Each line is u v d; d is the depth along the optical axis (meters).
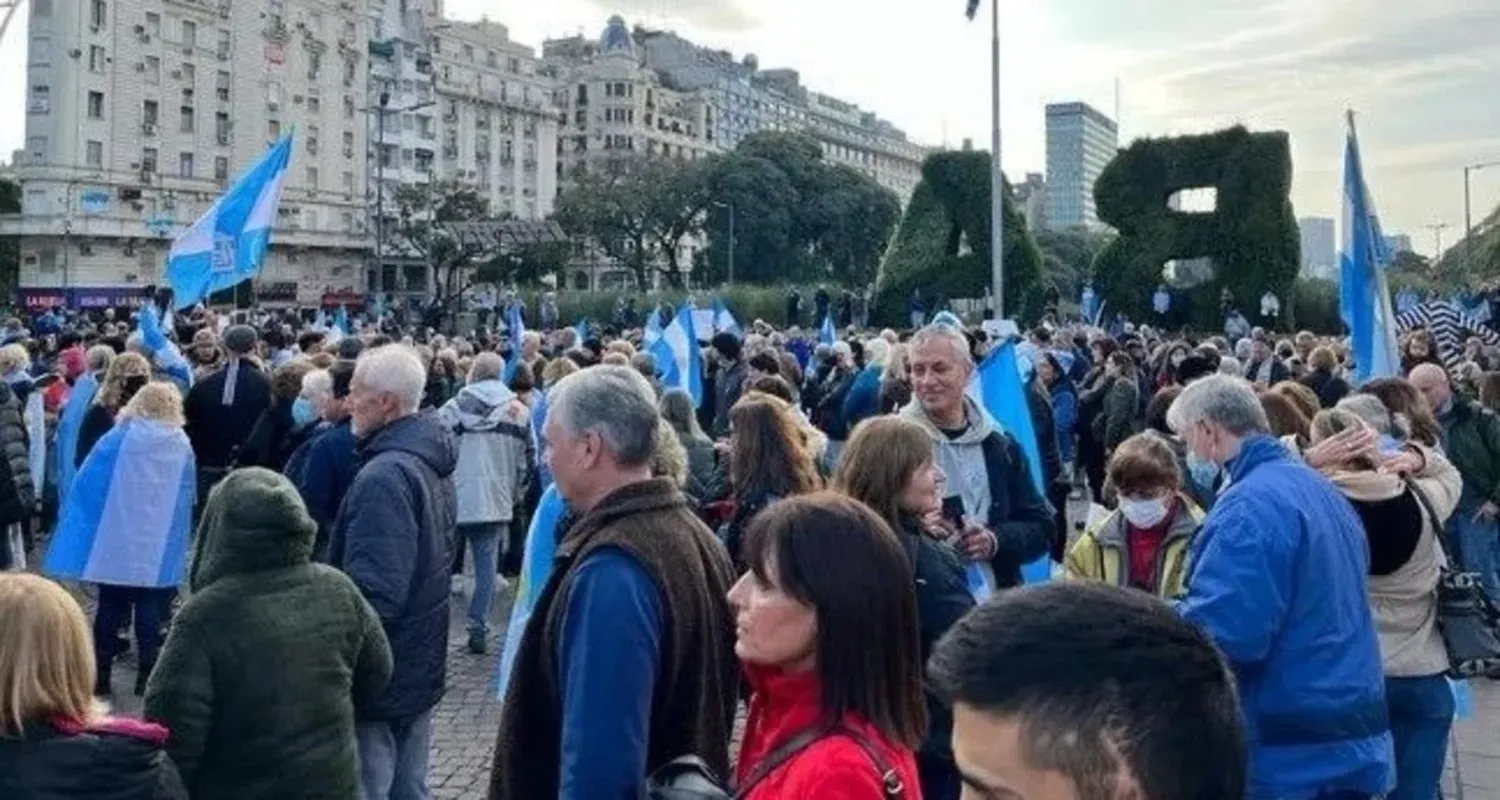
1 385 9.22
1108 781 1.24
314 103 96.62
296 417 8.66
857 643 2.46
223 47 88.62
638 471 3.28
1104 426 13.94
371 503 4.75
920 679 2.55
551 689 3.13
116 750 2.88
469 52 115.19
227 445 9.72
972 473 5.09
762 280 90.44
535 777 3.15
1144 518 5.24
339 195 98.69
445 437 5.16
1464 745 7.07
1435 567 4.61
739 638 2.62
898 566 2.54
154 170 84.12
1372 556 4.50
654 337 18.81
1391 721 4.64
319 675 3.86
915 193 44.66
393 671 4.63
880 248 96.44
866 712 2.46
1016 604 1.36
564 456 3.26
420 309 68.94
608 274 108.75
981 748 1.30
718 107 159.00
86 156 79.94
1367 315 8.30
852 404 10.08
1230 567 3.65
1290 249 40.56
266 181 13.02
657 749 3.08
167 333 17.97
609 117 139.75
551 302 51.62
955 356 5.11
